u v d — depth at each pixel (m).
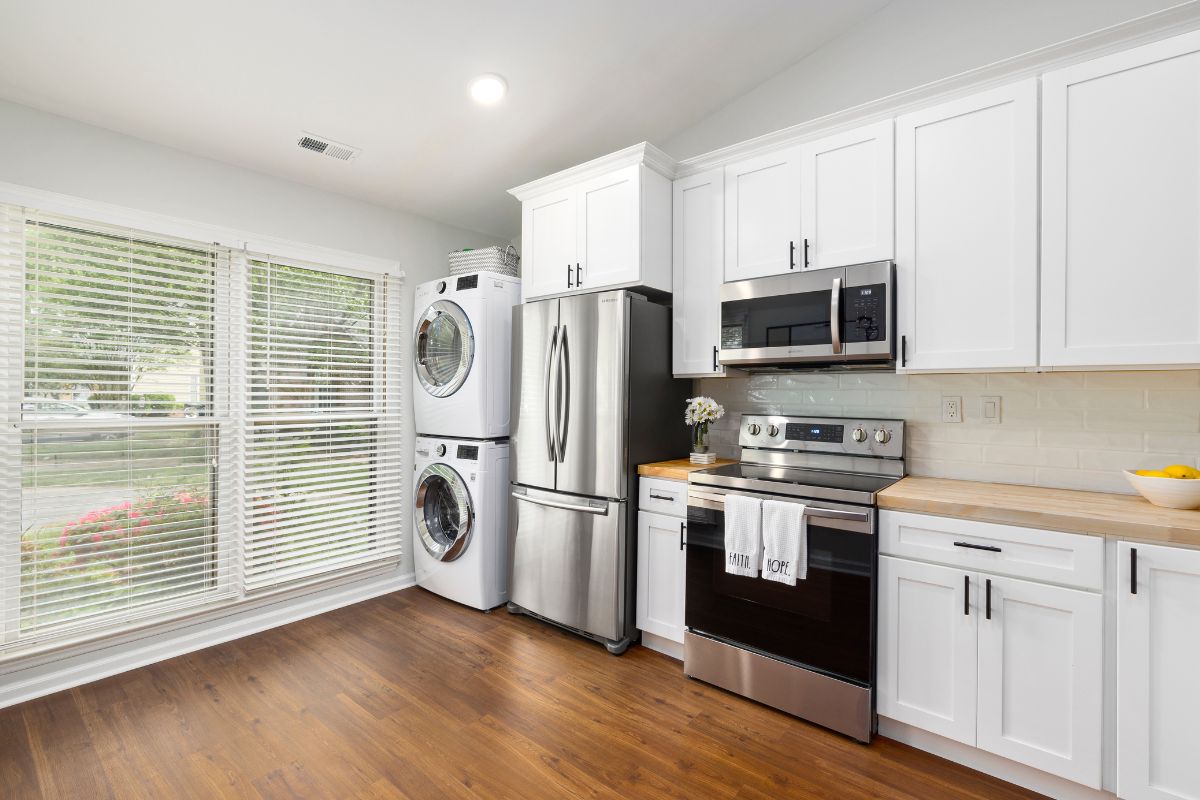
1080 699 1.57
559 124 2.87
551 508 2.84
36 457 2.22
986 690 1.72
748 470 2.48
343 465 3.19
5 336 2.14
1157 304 1.64
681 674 2.42
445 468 3.19
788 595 2.09
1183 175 1.60
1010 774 1.73
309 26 2.06
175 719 2.07
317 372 3.08
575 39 2.35
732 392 2.90
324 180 3.03
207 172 2.68
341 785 1.73
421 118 2.66
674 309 2.78
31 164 2.20
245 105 2.39
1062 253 1.78
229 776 1.77
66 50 1.98
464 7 2.10
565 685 2.32
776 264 2.40
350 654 2.58
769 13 2.40
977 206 1.93
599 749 1.91
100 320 2.36
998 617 1.70
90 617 2.34
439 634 2.80
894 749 1.90
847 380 2.55
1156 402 1.90
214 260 2.70
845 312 2.17
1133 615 1.50
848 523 1.94
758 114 2.85
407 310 3.51
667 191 2.78
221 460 2.73
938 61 2.35
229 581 2.75
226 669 2.44
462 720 2.07
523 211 3.13
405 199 3.35
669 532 2.52
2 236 2.13
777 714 2.12
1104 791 1.57
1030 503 1.75
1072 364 1.77
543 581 2.87
